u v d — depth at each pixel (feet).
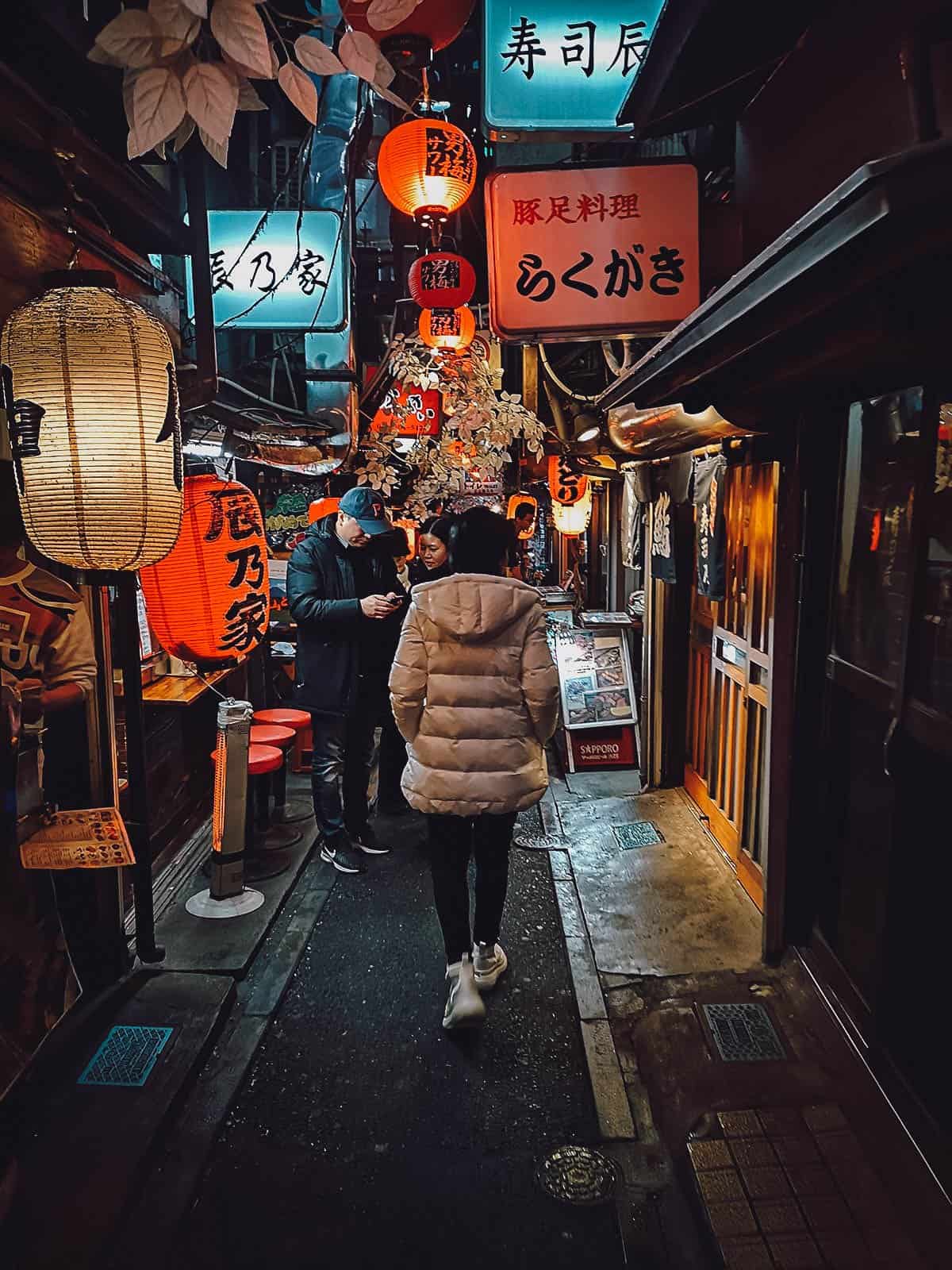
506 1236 11.15
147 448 10.18
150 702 21.08
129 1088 13.38
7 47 12.89
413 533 37.60
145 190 15.72
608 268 17.34
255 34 8.94
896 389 12.76
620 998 16.30
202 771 25.58
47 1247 10.61
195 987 16.21
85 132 14.23
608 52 16.49
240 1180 12.17
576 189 17.25
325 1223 11.36
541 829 25.57
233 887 19.99
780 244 7.43
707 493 20.71
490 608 14.73
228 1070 14.40
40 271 13.12
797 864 16.71
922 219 6.26
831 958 15.38
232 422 20.61
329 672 22.09
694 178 17.12
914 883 11.94
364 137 28.04
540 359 32.30
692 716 26.61
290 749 29.96
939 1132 10.98
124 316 10.08
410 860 23.54
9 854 11.31
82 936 15.93
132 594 16.14
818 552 15.72
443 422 37.11
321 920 20.18
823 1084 13.44
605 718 31.09
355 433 30.81
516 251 17.40
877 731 13.83
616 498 37.83
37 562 13.17
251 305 21.58
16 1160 11.87
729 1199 11.25
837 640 15.35
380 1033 15.71
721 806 23.18
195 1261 10.73
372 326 43.29
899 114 10.05
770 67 14.40
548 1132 13.10
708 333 9.84
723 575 20.15
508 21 16.40
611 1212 11.51
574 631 31.83
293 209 21.36
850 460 14.73
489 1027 15.88
